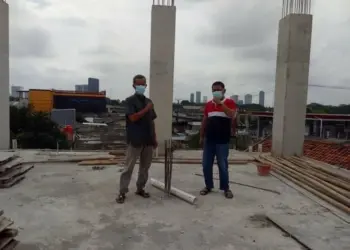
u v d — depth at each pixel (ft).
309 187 17.13
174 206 13.98
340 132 108.47
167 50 25.96
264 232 11.40
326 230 11.58
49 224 11.65
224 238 10.79
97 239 10.48
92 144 91.97
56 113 147.74
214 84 15.08
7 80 27.99
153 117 14.99
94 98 230.48
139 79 14.30
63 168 21.53
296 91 26.11
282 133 26.35
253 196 15.83
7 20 27.40
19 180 17.66
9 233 9.22
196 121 136.15
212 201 14.85
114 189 16.51
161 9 25.66
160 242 10.36
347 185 16.25
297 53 25.76
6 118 28.25
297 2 25.66
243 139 57.21
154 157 25.41
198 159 25.02
